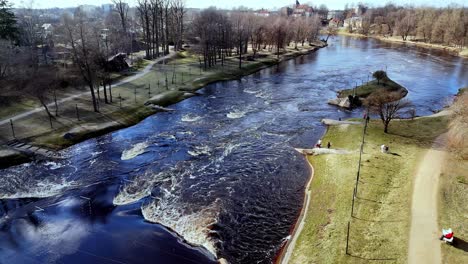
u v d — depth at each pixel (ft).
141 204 137.90
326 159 171.12
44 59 344.49
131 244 115.75
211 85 335.88
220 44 415.85
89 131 206.28
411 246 103.86
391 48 613.52
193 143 195.83
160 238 118.42
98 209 135.33
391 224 115.03
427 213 119.24
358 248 106.22
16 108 230.07
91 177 159.53
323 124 227.81
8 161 168.86
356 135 197.57
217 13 523.70
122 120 227.81
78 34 246.88
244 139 201.87
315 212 129.49
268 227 124.67
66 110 232.73
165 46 504.84
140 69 367.04
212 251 111.96
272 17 650.02
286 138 204.13
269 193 146.00
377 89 294.05
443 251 101.19
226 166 168.86
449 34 601.62
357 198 131.54
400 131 202.08
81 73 246.27
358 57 509.76
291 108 262.47
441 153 166.91
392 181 142.20
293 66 443.32
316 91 313.32
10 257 111.34
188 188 148.97
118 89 289.12
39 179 157.17
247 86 332.39
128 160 175.63
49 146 185.68
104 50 331.98
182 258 109.19
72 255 111.55
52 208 136.36
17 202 140.46
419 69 413.80
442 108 262.67
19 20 501.15
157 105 260.62
